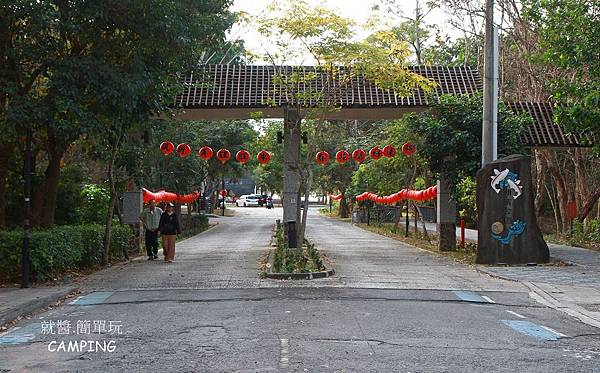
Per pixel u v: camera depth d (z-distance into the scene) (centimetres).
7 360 817
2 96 1493
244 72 2367
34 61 1444
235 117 2439
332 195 6931
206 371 754
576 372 769
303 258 1836
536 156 3108
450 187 2286
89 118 1434
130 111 1521
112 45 1551
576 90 2005
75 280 1582
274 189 5912
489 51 1961
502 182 1902
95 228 1875
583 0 2012
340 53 1939
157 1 1470
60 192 2191
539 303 1320
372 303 1253
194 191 4131
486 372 760
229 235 3525
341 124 5131
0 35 1447
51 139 1736
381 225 4575
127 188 2344
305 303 1245
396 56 2073
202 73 1969
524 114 2292
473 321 1091
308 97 2083
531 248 1888
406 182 3262
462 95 2258
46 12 1350
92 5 1423
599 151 2188
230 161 4369
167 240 1995
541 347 903
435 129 2198
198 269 1800
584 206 2877
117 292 1412
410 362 799
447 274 1706
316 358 812
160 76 1609
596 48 1956
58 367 780
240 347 875
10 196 1922
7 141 1531
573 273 1709
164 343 905
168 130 2952
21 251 1463
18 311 1132
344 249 2511
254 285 1489
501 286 1525
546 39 2106
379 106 2272
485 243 1897
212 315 1122
